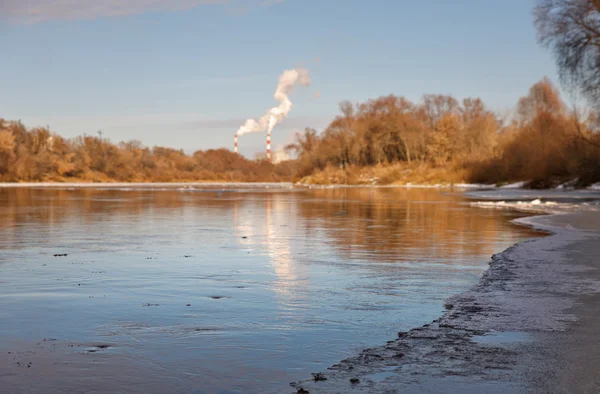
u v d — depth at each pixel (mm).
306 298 8562
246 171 196625
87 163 142375
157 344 6199
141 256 12891
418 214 27188
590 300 8242
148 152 175625
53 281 9820
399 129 112500
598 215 24500
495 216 25734
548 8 45344
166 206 33938
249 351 5969
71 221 22562
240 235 17562
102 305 8039
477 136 103562
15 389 4918
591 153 56688
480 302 8156
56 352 5910
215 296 8680
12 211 28562
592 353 5812
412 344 6176
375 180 106062
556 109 75438
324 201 40875
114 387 4977
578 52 44594
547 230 18609
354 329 6844
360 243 15500
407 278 10234
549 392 4770
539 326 6855
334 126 121562
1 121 130625
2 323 7031
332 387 4930
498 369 5344
